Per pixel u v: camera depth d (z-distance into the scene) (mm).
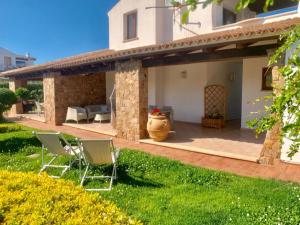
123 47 16562
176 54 8734
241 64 15422
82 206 2961
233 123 13773
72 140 10055
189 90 14273
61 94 15125
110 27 17547
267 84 10828
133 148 9078
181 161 7465
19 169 6750
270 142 6863
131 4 15664
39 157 7914
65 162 7199
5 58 44281
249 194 4945
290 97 1703
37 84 26031
